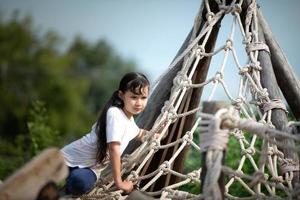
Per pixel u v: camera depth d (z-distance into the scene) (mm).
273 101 6336
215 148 4824
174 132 7012
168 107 6477
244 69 6512
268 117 6254
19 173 4352
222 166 4805
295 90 6805
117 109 6258
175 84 6625
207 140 4859
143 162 6375
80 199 6348
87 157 6344
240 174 4969
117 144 6156
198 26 7117
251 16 6949
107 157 6395
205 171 4855
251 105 6508
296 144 5871
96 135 6305
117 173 6152
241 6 6996
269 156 5820
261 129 4914
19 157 12000
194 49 6789
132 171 6348
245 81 6539
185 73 6645
